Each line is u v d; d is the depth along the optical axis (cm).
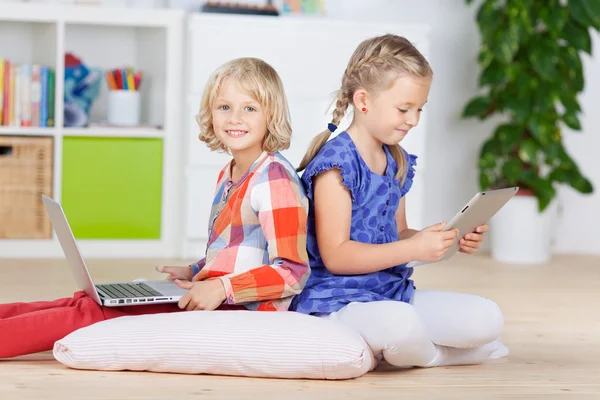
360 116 234
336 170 229
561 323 310
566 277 422
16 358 229
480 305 235
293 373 213
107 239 441
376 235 236
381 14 486
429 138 499
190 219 438
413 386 214
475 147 503
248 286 223
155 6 466
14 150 430
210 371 215
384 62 227
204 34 429
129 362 215
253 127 229
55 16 428
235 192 233
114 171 442
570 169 475
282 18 435
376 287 236
